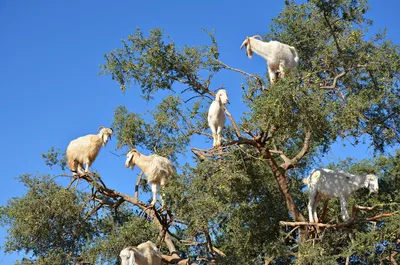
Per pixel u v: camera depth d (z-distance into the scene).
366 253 13.17
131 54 15.70
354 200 14.55
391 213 12.33
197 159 13.02
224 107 13.66
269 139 13.14
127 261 11.95
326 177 13.36
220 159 12.91
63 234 15.19
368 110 14.74
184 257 15.84
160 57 15.31
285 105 11.92
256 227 14.88
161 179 14.66
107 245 14.01
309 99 11.99
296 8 16.62
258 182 14.70
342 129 13.04
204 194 12.31
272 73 14.19
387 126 14.94
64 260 14.74
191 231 12.62
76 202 14.56
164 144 16.72
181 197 12.20
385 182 14.84
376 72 14.87
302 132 13.45
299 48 16.30
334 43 15.20
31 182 14.64
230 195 13.19
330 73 15.35
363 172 14.24
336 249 13.60
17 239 14.62
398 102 14.72
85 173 14.73
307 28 16.16
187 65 15.36
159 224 14.97
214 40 15.49
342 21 15.48
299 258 12.27
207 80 15.56
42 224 14.46
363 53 14.75
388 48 15.07
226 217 14.33
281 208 15.48
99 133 15.83
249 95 13.16
